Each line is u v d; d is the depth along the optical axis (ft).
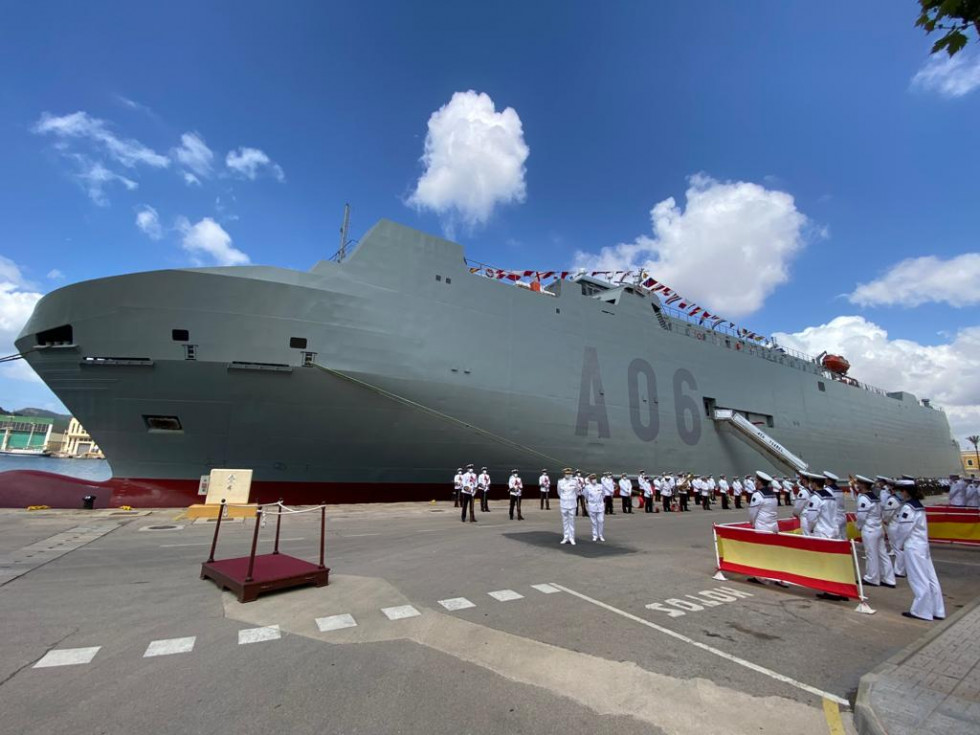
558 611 18.47
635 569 26.53
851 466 121.70
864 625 18.20
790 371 109.40
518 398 59.06
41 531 34.63
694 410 83.05
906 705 10.63
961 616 18.11
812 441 110.32
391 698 11.54
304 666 13.24
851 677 13.35
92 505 47.37
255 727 10.21
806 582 21.97
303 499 50.93
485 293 58.13
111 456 48.14
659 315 83.76
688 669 13.58
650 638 15.93
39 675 12.51
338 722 10.45
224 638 15.16
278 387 45.96
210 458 48.01
